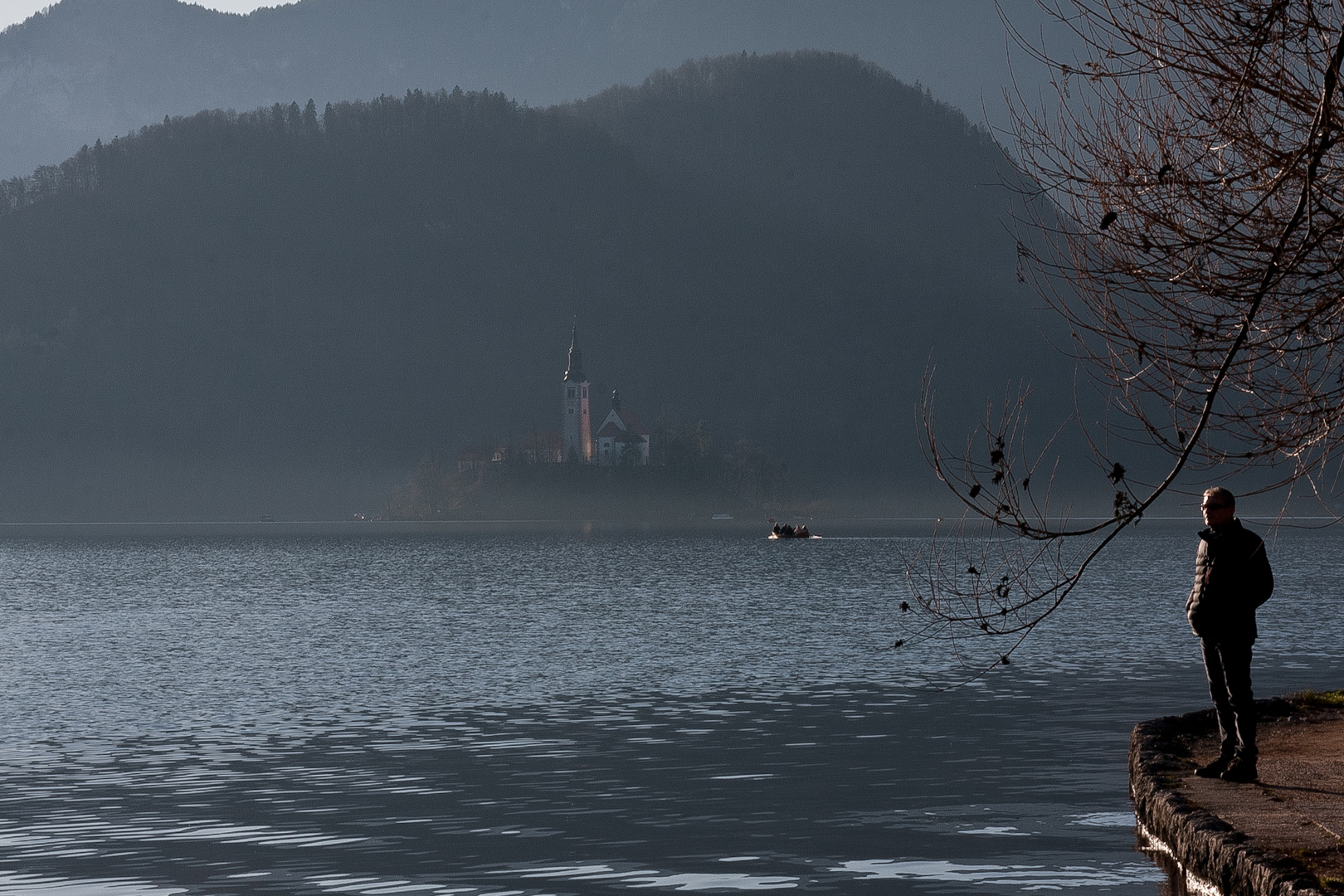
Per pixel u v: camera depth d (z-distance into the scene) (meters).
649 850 22.70
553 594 105.75
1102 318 13.27
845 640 62.88
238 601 101.81
